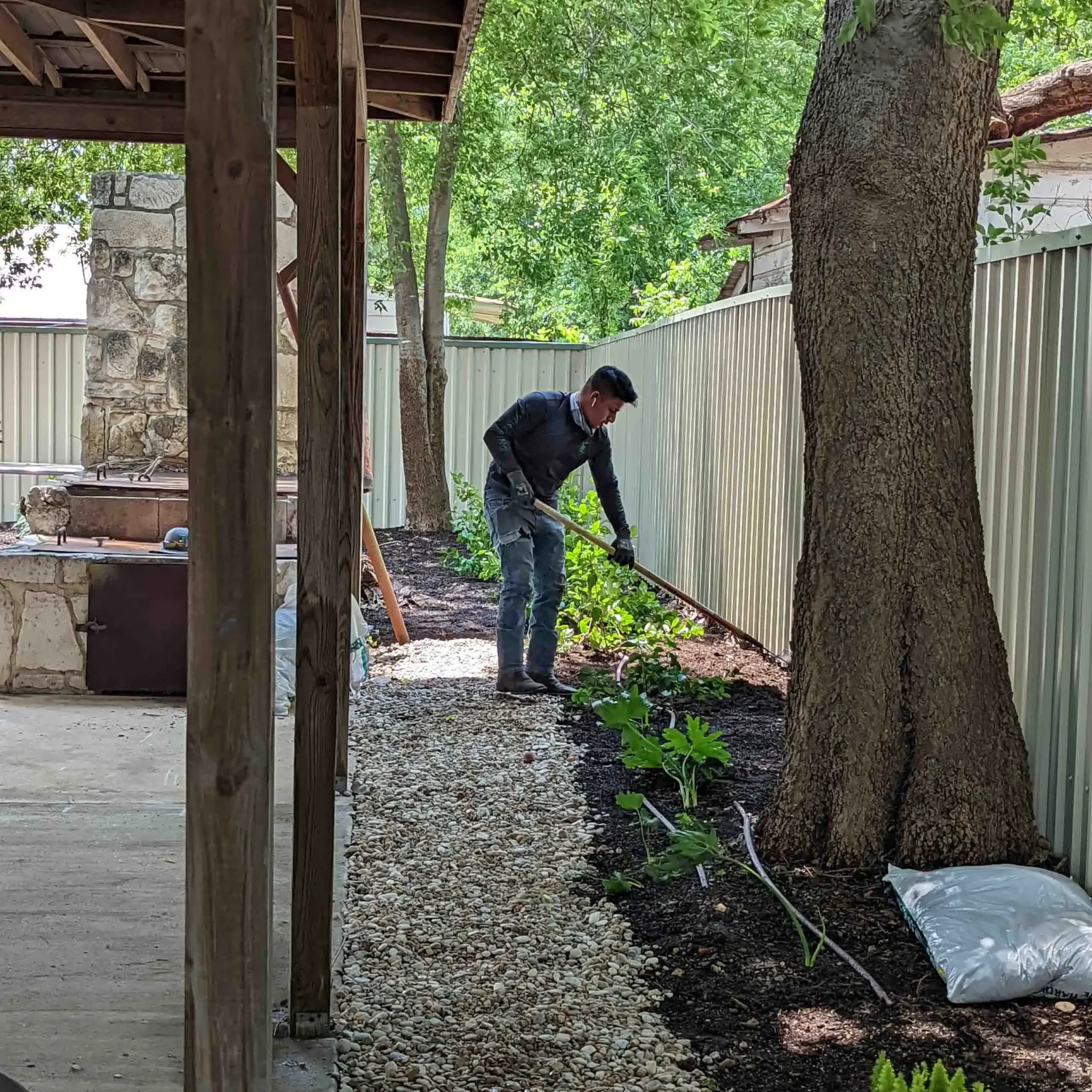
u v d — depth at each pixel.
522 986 3.33
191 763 1.94
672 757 5.00
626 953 3.54
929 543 4.02
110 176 9.52
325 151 3.07
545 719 6.21
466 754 5.58
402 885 4.06
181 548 7.09
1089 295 4.00
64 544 7.37
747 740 5.84
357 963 3.47
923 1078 1.85
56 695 6.73
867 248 4.00
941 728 3.98
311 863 3.00
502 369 14.38
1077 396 4.05
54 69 6.45
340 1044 2.98
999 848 3.97
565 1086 2.82
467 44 5.66
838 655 4.09
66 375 14.04
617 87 13.55
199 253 1.88
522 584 6.71
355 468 6.87
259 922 1.97
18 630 6.73
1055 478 4.19
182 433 9.69
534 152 13.92
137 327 9.61
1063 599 4.13
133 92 6.71
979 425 4.70
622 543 6.87
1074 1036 3.07
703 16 7.08
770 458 7.65
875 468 4.03
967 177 4.03
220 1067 1.98
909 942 3.58
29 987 3.21
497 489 6.77
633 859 4.31
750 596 8.05
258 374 1.90
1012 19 5.10
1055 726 4.18
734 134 14.72
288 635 6.50
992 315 4.61
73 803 4.86
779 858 4.14
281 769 5.47
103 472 8.59
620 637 8.09
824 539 4.12
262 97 1.86
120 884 3.97
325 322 3.06
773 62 13.88
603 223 17.31
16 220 17.72
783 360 7.40
